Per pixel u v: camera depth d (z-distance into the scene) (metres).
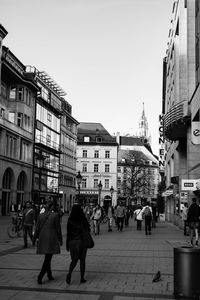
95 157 95.12
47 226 9.10
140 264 11.88
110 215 27.75
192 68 28.75
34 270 10.47
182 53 32.44
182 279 7.57
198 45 25.94
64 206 71.19
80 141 95.31
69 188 74.75
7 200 45.50
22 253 14.08
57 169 63.31
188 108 28.34
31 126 52.00
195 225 17.30
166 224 39.69
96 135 96.56
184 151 34.75
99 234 24.62
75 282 9.02
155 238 21.58
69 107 75.50
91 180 94.44
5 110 47.88
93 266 11.42
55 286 8.55
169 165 49.84
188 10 29.27
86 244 9.01
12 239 19.64
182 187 24.19
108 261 12.48
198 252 7.61
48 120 59.84
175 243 18.41
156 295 7.80
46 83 60.00
